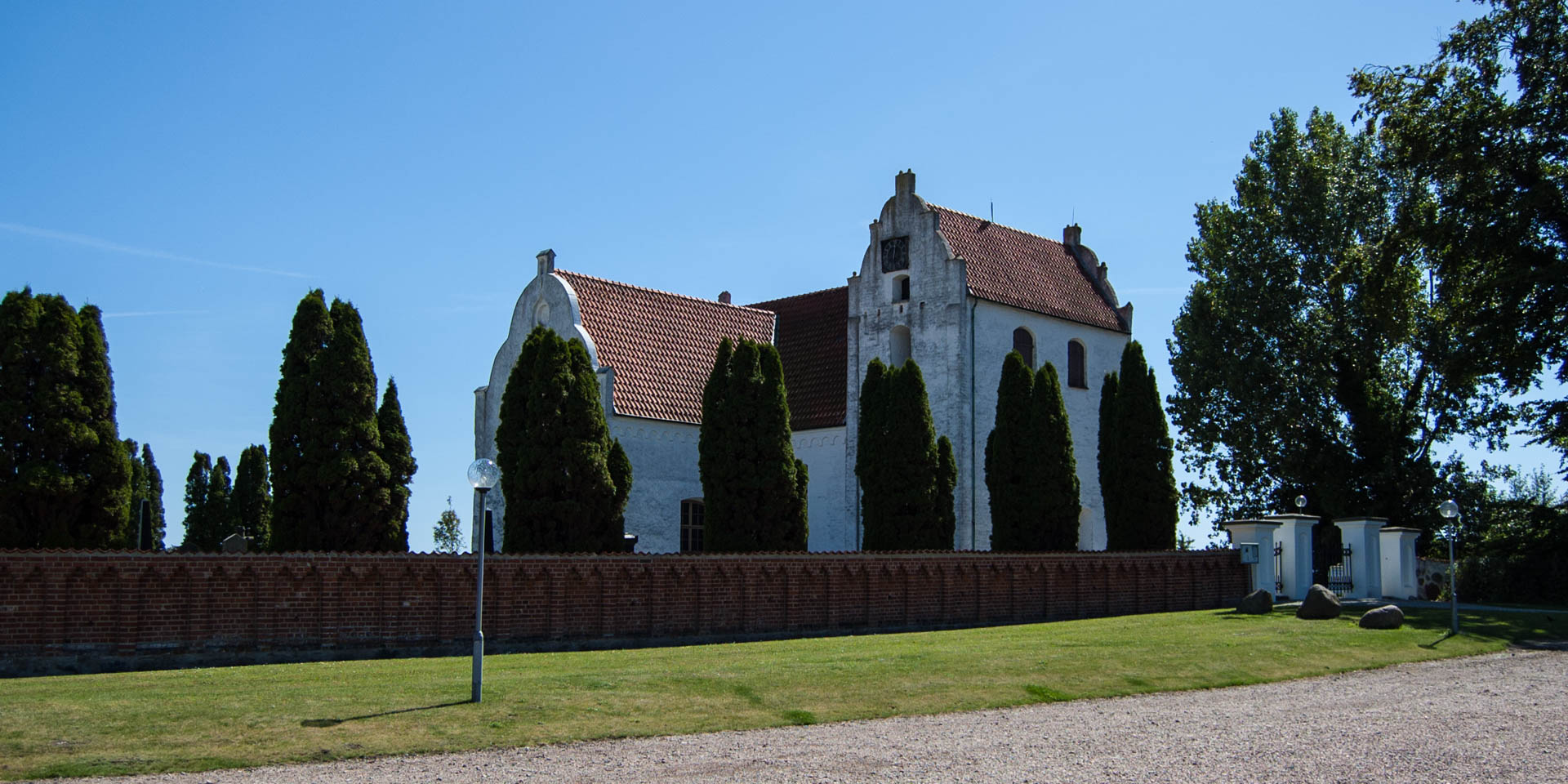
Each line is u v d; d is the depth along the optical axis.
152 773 13.41
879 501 34.34
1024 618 32.28
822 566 28.81
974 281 45.19
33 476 26.45
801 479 32.94
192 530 70.12
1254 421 51.56
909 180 46.41
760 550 30.80
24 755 13.78
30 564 20.12
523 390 30.19
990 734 15.98
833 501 45.84
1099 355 49.97
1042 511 35.81
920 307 45.22
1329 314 51.09
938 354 44.50
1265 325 51.59
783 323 51.84
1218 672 22.05
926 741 15.48
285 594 22.45
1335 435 50.56
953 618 30.95
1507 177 39.22
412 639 23.62
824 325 50.19
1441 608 33.50
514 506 29.48
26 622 20.03
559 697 17.38
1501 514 47.09
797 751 14.74
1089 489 48.41
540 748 14.85
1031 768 13.74
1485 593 43.16
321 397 28.25
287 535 27.92
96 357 28.17
